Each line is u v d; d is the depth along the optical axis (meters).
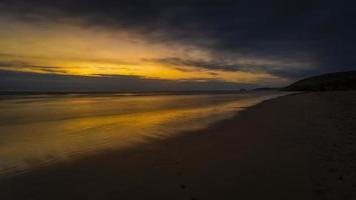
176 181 5.80
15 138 10.65
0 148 8.95
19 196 5.15
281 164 6.62
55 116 18.73
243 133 10.80
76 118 17.39
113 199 5.00
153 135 10.95
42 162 7.32
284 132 10.59
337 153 7.18
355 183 5.23
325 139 8.86
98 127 13.36
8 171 6.59
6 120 16.55
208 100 42.31
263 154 7.57
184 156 7.66
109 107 27.61
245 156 7.46
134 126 13.55
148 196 5.11
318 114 15.85
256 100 39.06
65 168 6.79
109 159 7.51
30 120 16.45
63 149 8.73
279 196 4.90
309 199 4.72
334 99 29.55
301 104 25.12
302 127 11.49
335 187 5.11
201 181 5.76
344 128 10.58
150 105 30.44
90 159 7.54
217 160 7.18
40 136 11.02
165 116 18.11
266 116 16.34
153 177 6.05
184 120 15.66
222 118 16.19
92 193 5.26
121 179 5.98
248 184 5.51
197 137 10.28
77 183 5.78
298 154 7.35
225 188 5.36
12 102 39.31
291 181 5.54
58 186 5.62
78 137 10.76
